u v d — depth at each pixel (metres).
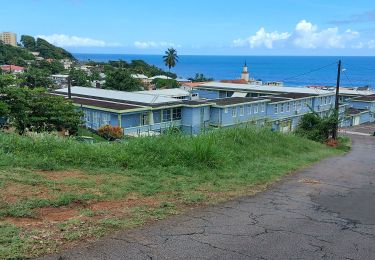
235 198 7.04
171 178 7.97
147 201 6.25
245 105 41.38
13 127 23.89
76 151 8.35
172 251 4.41
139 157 8.77
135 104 38.38
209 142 10.07
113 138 30.75
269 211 6.30
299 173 10.41
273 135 15.61
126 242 4.56
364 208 6.84
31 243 4.26
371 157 17.98
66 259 4.00
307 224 5.71
